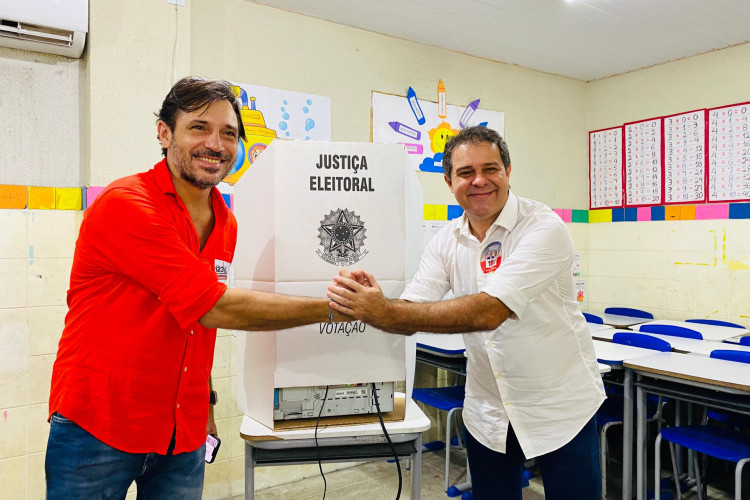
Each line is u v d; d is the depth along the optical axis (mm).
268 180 1313
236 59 2787
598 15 3043
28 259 2299
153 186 1220
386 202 1346
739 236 3471
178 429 1260
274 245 1292
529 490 2750
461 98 3654
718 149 3588
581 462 1465
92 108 2322
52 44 2238
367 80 3238
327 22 3080
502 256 1490
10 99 2273
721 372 2250
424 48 3471
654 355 2621
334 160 1316
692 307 3729
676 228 3818
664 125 3883
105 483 1193
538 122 4090
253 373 1433
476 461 1609
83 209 2404
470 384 1630
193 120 1184
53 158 2365
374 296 1209
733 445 2178
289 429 1365
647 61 3857
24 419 2289
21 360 2283
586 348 1542
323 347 1347
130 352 1181
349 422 1412
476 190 1434
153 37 2451
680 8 2965
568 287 1511
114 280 1186
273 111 2902
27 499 2295
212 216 1399
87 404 1169
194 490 1358
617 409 2773
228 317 1154
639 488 2432
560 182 4238
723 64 3559
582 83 4367
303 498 2734
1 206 2248
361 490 2828
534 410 1462
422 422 1437
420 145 3463
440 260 1655
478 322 1274
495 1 2848
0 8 2027
